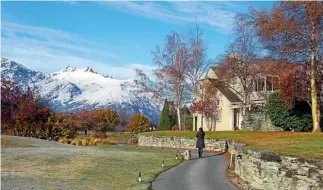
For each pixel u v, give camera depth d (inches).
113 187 678.5
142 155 1154.7
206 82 2074.3
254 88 1820.9
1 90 1850.4
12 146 1309.1
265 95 1689.2
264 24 1201.4
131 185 701.3
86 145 1718.8
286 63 1184.2
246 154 715.4
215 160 1088.2
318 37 1110.4
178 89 2199.8
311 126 1305.4
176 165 987.9
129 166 920.9
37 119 1863.9
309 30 1119.6
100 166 892.6
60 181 705.0
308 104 1310.3
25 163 887.7
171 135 1717.5
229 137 1385.3
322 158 521.0
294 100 1275.8
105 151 1210.0
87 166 880.3
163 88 2272.4
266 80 1690.5
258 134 1268.5
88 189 649.6
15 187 623.2
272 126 1446.9
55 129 1872.5
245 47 1750.7
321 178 498.9
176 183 729.0
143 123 2817.4
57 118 1910.7
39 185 653.9
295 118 1327.5
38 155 1014.4
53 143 1503.4
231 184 716.0
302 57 1154.7
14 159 938.1
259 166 641.6
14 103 1849.2
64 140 1768.0
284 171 564.4
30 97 1900.8
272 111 1405.0
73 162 925.8
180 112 2265.0
